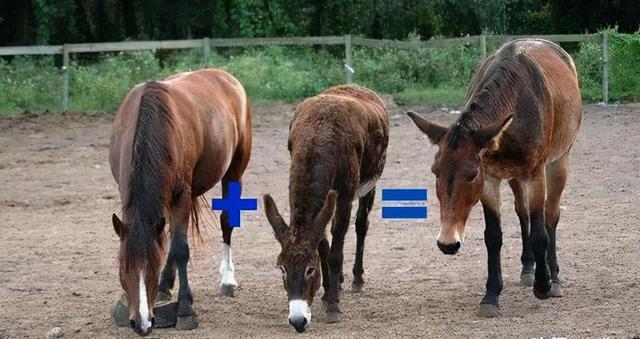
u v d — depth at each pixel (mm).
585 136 17172
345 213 7695
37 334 7484
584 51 21688
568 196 12742
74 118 20500
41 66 23406
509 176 7773
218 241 10961
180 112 7609
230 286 8602
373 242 10688
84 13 27781
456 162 7082
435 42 22859
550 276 8125
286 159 16172
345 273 9336
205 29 28531
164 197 6891
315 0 27797
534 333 7113
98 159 16594
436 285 8797
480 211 12242
